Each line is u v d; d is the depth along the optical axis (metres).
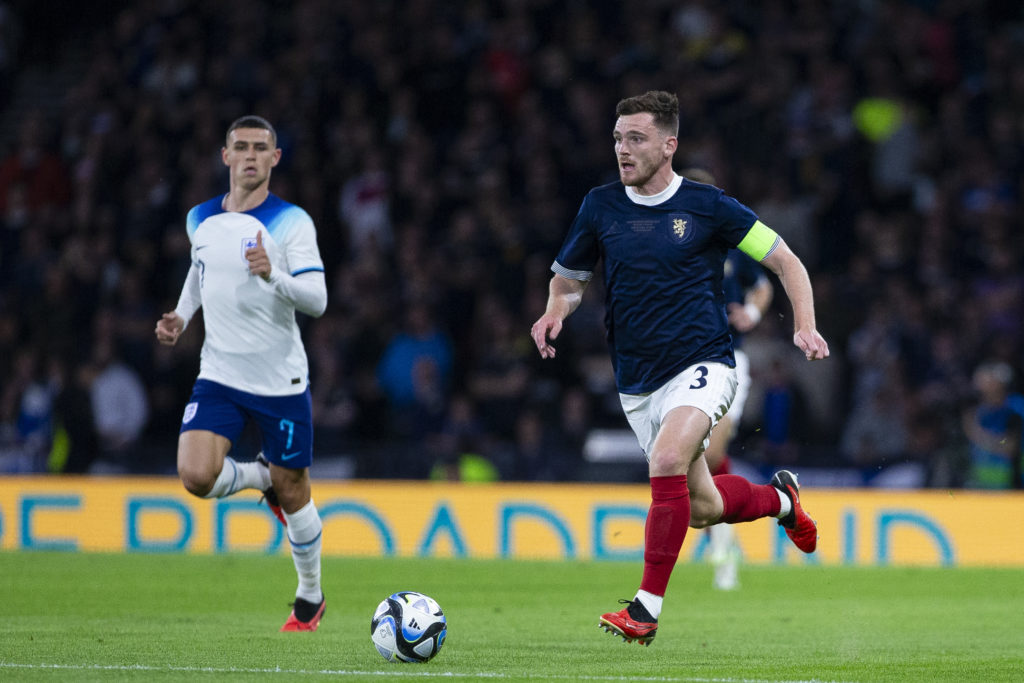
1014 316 53.81
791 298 20.41
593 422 52.72
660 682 18.11
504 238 56.88
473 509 46.44
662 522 19.91
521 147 61.03
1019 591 34.69
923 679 18.88
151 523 46.97
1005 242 56.62
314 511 24.47
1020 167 60.50
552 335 21.33
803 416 49.56
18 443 51.12
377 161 60.16
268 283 23.14
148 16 72.69
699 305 20.69
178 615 27.38
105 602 29.97
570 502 46.03
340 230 60.47
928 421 48.38
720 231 20.67
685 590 34.56
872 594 33.72
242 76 65.25
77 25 79.62
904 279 55.06
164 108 66.44
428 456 48.72
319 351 52.56
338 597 31.67
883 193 59.91
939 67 64.50
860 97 61.75
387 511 46.75
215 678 18.00
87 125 68.38
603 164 59.75
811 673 19.34
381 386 52.41
